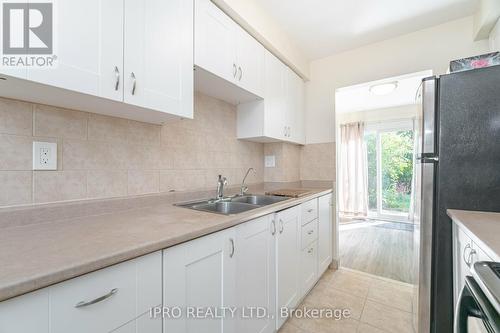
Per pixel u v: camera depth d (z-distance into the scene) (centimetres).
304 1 174
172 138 156
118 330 66
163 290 78
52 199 102
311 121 272
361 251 294
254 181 238
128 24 98
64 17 79
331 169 259
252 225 125
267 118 199
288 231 161
